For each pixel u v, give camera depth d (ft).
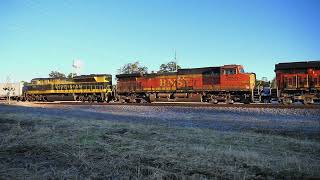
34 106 114.93
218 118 65.46
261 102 110.63
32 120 54.08
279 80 103.65
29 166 22.53
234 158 25.17
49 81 181.98
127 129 43.04
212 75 120.26
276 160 24.82
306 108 78.18
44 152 26.96
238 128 50.03
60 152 26.50
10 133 37.70
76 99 167.73
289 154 28.07
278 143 34.24
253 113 73.72
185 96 125.80
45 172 20.81
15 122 52.19
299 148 31.60
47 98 179.52
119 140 33.12
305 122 55.62
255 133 44.11
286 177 20.72
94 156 25.27
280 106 83.66
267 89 110.52
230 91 115.96
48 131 38.81
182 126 52.01
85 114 78.13
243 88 112.88
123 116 72.23
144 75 139.54
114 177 20.02
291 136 42.57
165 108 91.09
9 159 24.62
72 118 61.05
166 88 131.95
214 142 34.04
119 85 147.64
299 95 99.40
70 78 173.47
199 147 29.30
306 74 98.99
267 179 20.18
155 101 135.03
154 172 20.70
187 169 21.86
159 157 24.88
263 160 24.63
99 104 119.34
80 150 27.37
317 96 96.99
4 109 92.94
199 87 123.24
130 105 107.24
